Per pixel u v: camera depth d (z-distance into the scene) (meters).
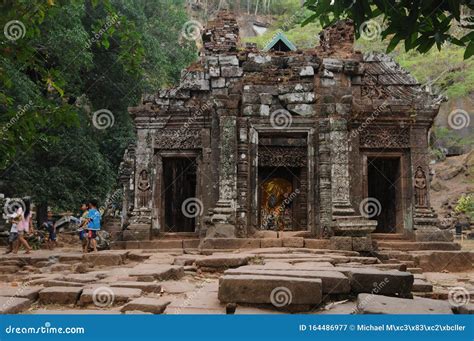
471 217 39.44
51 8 7.23
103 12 26.36
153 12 34.75
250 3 82.75
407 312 5.27
